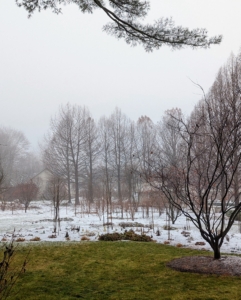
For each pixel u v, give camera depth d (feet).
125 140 98.32
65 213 65.82
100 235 27.81
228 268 15.28
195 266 16.07
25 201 71.15
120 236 26.66
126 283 13.84
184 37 17.63
